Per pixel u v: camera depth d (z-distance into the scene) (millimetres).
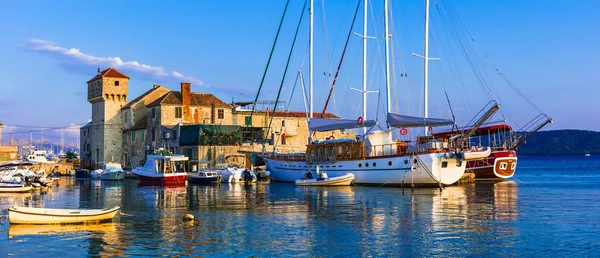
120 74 96562
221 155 80250
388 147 54938
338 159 56719
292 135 92125
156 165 66312
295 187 55438
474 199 40531
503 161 62781
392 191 48000
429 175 50688
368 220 29844
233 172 66500
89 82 100062
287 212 33656
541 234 25328
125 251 22344
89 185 65625
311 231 26516
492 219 29891
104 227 27750
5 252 22297
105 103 95250
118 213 32812
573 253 21594
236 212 33875
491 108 53031
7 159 111688
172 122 85312
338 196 43781
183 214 33062
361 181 54906
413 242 23656
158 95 96062
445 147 52125
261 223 29109
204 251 22266
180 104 86000
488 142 65000
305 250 22344
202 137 79125
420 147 52438
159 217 31641
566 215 31359
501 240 24000
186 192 51562
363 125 54938
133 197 46469
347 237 24891
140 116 94000
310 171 60281
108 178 78188
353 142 55875
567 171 108562
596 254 21422
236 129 82188
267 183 63656
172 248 22797
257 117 92062
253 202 40125
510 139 66500
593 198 41719
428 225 27906
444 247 22656
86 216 28969
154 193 50844
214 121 88000
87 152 102688
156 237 25094
